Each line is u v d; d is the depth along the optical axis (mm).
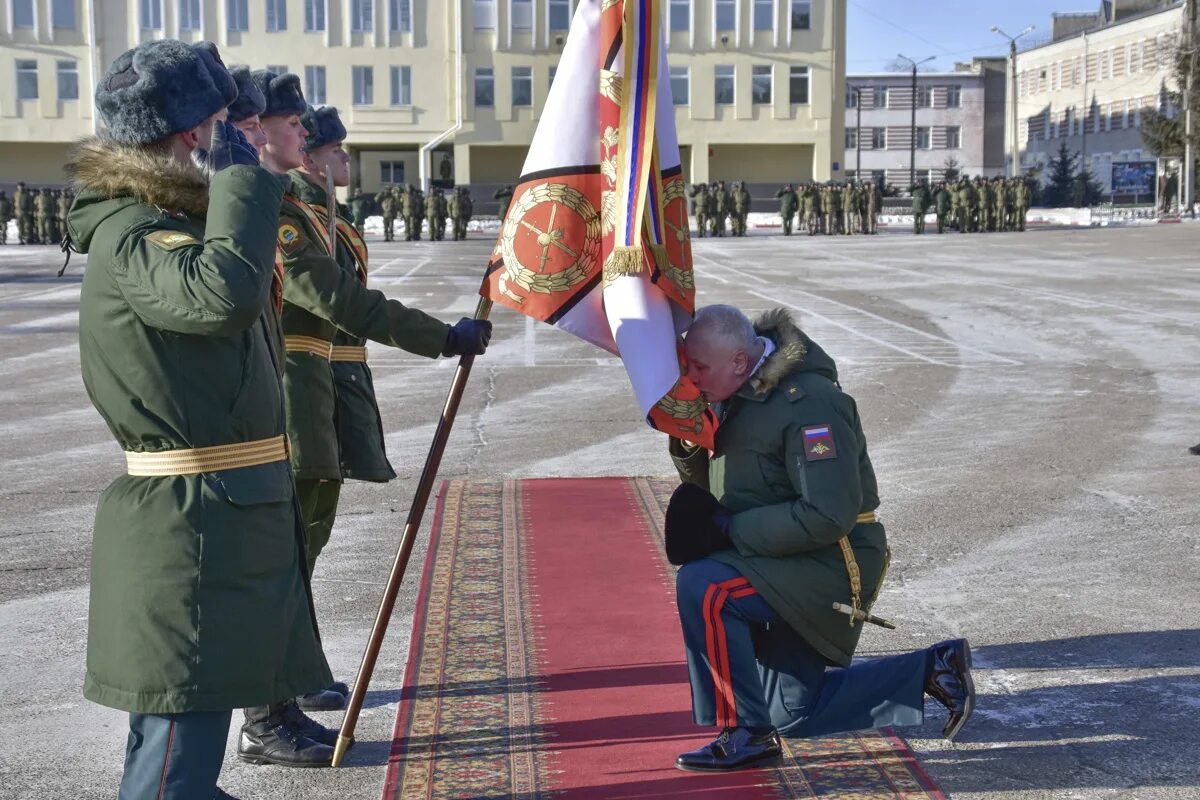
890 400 10734
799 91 54656
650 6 3705
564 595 5477
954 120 85938
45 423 9938
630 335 3656
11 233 47812
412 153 55469
